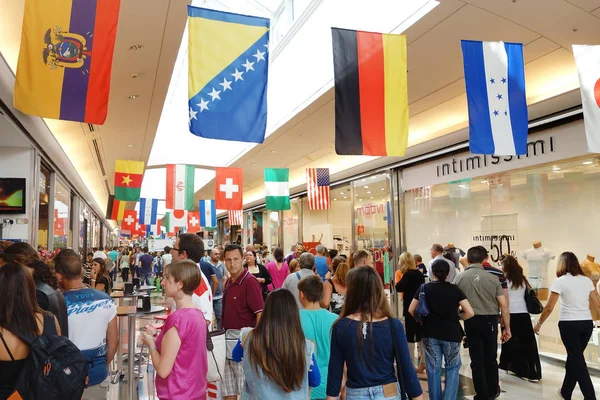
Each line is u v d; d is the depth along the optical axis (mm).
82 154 14336
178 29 6062
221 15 4293
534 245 8375
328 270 8016
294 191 19766
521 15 5492
